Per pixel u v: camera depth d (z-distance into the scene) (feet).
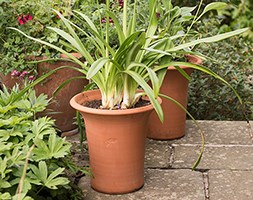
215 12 17.31
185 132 10.94
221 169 9.30
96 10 11.66
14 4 10.93
